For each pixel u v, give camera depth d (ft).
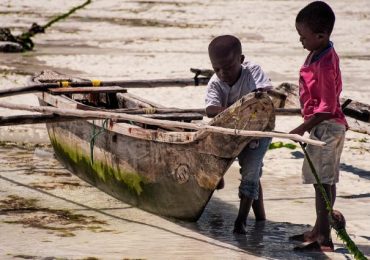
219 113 51.55
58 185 65.92
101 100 72.28
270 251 50.88
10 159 73.67
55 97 66.64
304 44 50.01
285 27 165.99
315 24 48.98
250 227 56.08
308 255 50.16
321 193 50.21
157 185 57.00
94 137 63.46
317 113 48.70
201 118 58.49
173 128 57.82
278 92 76.28
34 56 129.70
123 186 60.95
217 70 53.16
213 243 52.34
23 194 63.21
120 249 50.72
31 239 52.49
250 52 135.64
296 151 77.56
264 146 53.06
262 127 51.26
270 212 59.72
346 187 66.13
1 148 77.46
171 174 55.31
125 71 116.88
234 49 52.60
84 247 51.01
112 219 57.41
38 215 57.93
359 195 64.03
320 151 50.01
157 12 187.73
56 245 51.34
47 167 71.41
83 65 121.70
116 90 69.36
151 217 58.08
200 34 156.46
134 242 52.21
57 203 61.05
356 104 71.05
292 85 77.00
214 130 49.37
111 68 119.34
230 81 53.83
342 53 136.46
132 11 189.47
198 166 52.90
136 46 141.49
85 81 72.33
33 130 84.48
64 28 163.32
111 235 53.67
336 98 49.80
